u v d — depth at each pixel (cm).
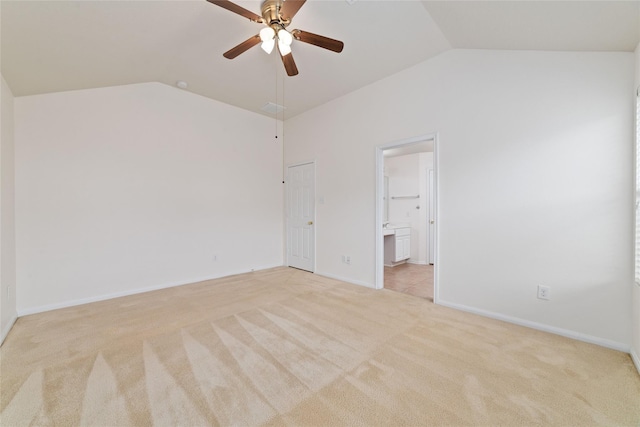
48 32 211
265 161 493
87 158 321
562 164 230
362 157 379
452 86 290
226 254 441
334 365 187
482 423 137
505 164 258
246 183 466
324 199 436
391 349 207
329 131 426
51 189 299
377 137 361
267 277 429
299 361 191
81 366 186
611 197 211
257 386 165
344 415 142
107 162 334
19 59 230
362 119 378
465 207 283
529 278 246
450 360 192
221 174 434
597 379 171
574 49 221
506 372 178
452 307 294
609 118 212
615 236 209
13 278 268
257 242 482
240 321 259
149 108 363
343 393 159
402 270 493
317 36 215
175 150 387
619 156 208
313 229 457
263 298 326
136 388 163
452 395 157
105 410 145
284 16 206
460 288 289
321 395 157
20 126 283
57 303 301
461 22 231
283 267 503
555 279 234
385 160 620
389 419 139
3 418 140
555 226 234
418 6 224
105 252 332
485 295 272
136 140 354
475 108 275
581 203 222
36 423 137
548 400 153
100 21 217
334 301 315
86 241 320
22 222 284
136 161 354
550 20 191
